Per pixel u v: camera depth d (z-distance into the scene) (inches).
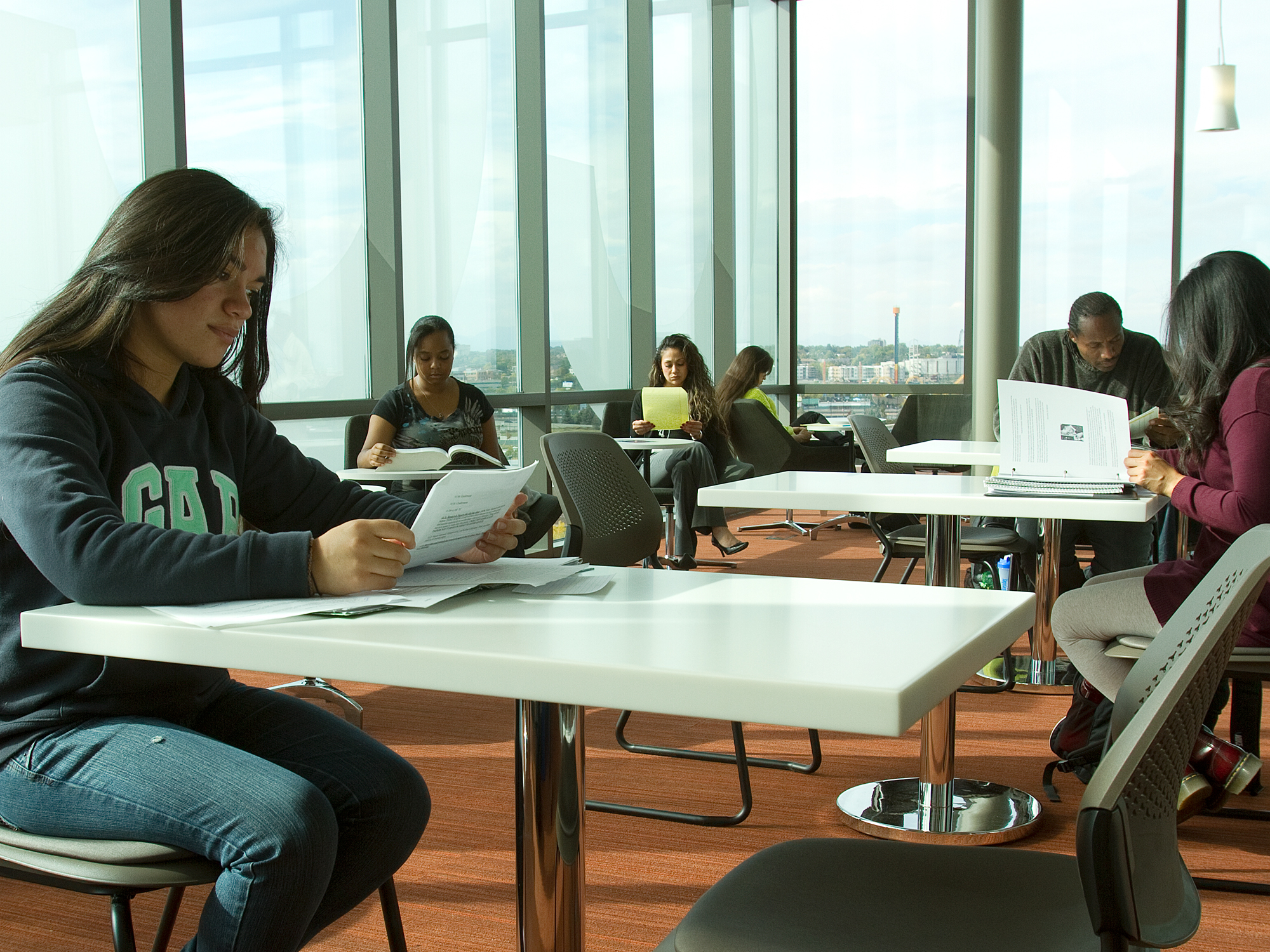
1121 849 29.3
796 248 356.2
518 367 246.7
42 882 43.9
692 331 319.0
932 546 108.5
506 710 130.8
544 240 242.8
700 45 315.6
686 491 216.4
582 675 34.4
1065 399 95.7
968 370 337.7
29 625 43.1
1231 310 81.1
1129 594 85.1
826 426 292.5
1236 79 295.1
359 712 122.9
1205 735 72.1
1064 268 316.2
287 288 185.9
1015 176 282.4
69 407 47.9
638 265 288.4
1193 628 36.3
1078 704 95.5
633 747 114.6
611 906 77.3
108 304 50.0
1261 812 93.0
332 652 38.2
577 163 263.4
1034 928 38.9
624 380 287.9
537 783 46.0
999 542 142.6
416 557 48.2
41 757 45.5
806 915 39.9
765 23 345.7
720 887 42.5
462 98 225.6
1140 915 29.9
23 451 45.6
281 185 183.6
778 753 113.2
